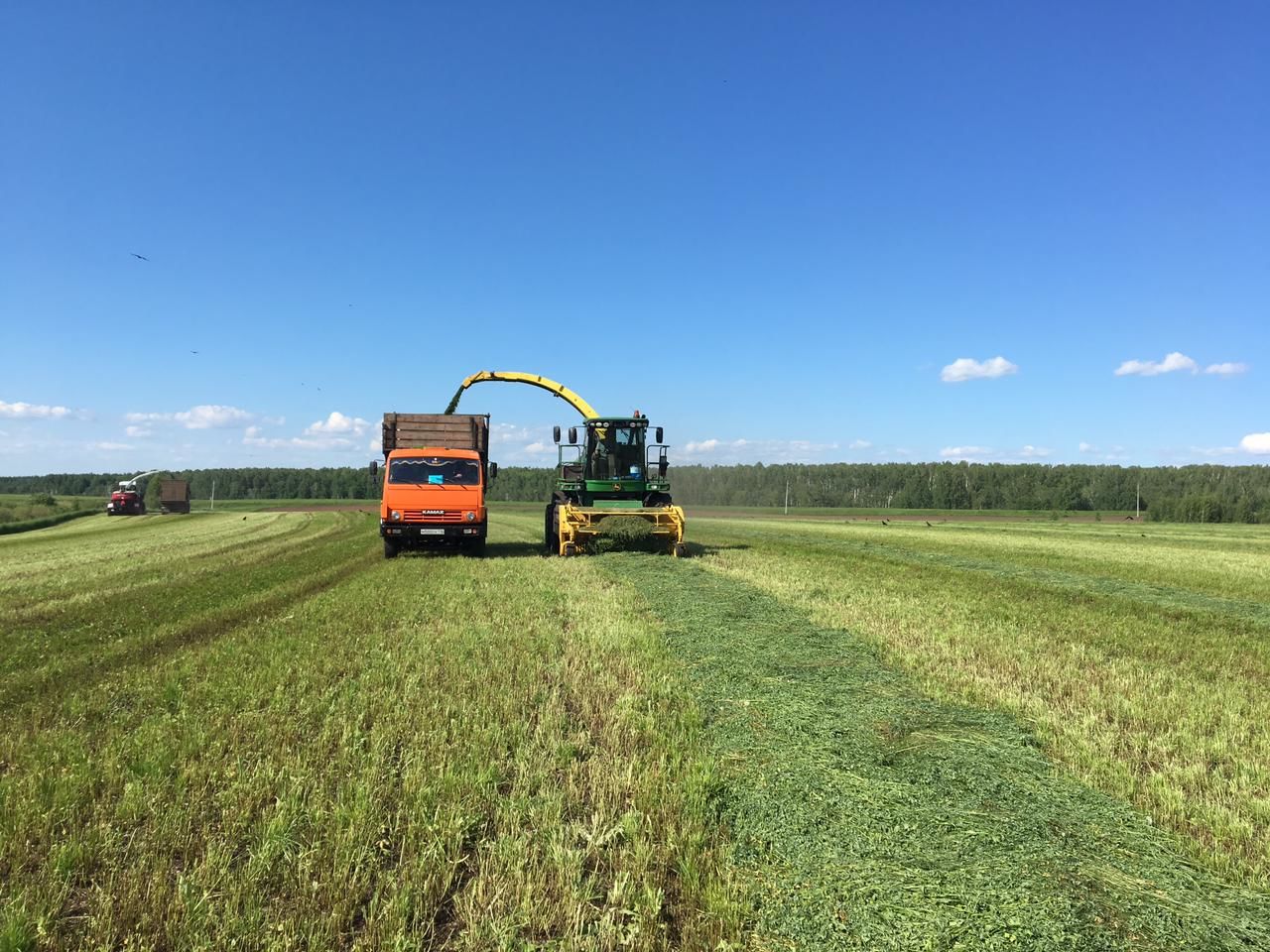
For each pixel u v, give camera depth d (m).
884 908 3.53
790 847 4.10
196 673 7.74
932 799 4.75
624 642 8.99
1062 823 4.44
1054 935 3.33
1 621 11.86
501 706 6.33
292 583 15.45
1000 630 10.26
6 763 5.50
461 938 3.26
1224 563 22.31
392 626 10.37
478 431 22.30
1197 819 4.46
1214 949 3.28
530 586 14.14
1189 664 8.62
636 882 3.65
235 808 4.34
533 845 3.95
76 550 29.09
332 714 6.18
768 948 3.25
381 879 3.59
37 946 3.20
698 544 24.80
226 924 3.25
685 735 5.74
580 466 20.92
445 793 4.52
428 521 19.69
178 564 21.28
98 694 7.12
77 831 4.21
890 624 10.53
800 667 8.06
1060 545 29.16
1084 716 6.46
